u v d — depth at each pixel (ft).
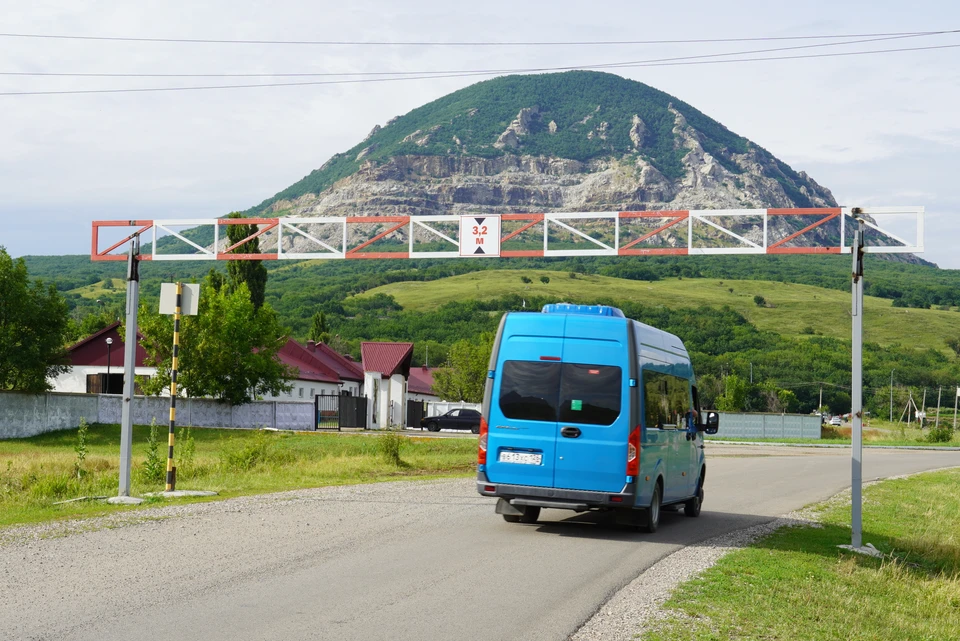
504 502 48.88
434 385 295.69
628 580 33.58
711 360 437.99
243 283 185.78
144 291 588.91
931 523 63.36
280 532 41.32
